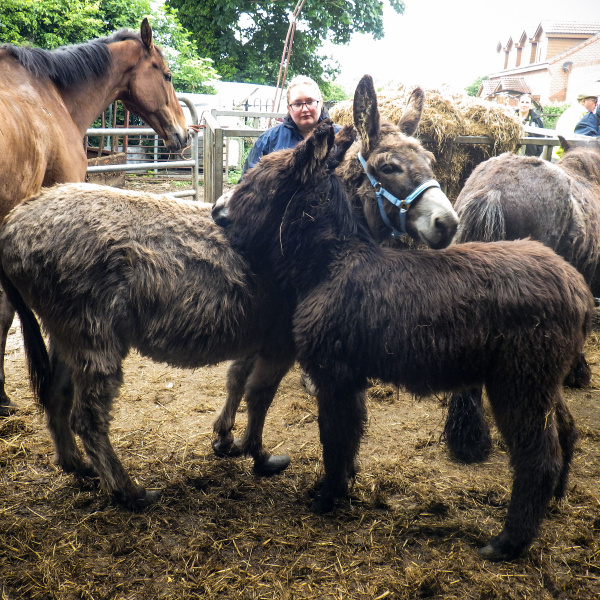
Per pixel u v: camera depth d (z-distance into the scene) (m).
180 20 23.91
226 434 3.44
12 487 3.08
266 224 2.97
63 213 2.73
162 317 2.83
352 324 2.71
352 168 3.12
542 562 2.58
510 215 3.87
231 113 8.85
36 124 4.00
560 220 3.96
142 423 3.85
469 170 5.17
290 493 3.17
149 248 2.79
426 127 4.66
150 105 5.42
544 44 49.47
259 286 3.05
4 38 12.99
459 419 3.48
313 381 2.91
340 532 2.82
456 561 2.61
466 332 2.58
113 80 5.04
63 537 2.70
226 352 3.05
